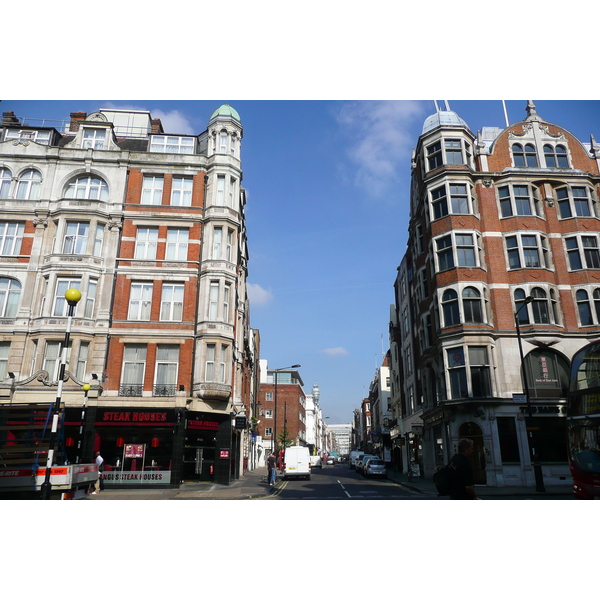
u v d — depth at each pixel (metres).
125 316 25.05
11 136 28.11
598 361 11.04
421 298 31.64
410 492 21.33
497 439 23.44
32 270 24.97
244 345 36.50
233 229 27.67
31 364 23.70
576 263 26.30
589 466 10.62
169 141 29.12
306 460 31.94
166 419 23.23
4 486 15.32
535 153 28.19
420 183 30.36
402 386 43.75
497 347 24.97
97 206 26.02
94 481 18.20
